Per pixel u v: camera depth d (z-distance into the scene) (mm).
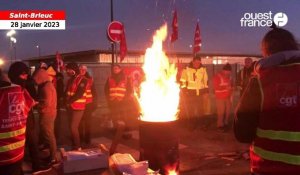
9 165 3285
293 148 2146
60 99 9000
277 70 2240
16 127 3324
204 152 7250
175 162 4203
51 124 6199
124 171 3180
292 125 2154
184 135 9008
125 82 8859
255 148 2363
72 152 3463
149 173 3236
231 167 6191
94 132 9711
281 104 2186
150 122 4109
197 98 9727
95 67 15805
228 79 9609
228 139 8484
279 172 2191
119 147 7863
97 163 3291
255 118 2330
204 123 10375
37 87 6254
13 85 3387
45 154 6926
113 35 11336
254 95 2309
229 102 9758
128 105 8992
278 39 2342
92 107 8234
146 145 4176
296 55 2244
